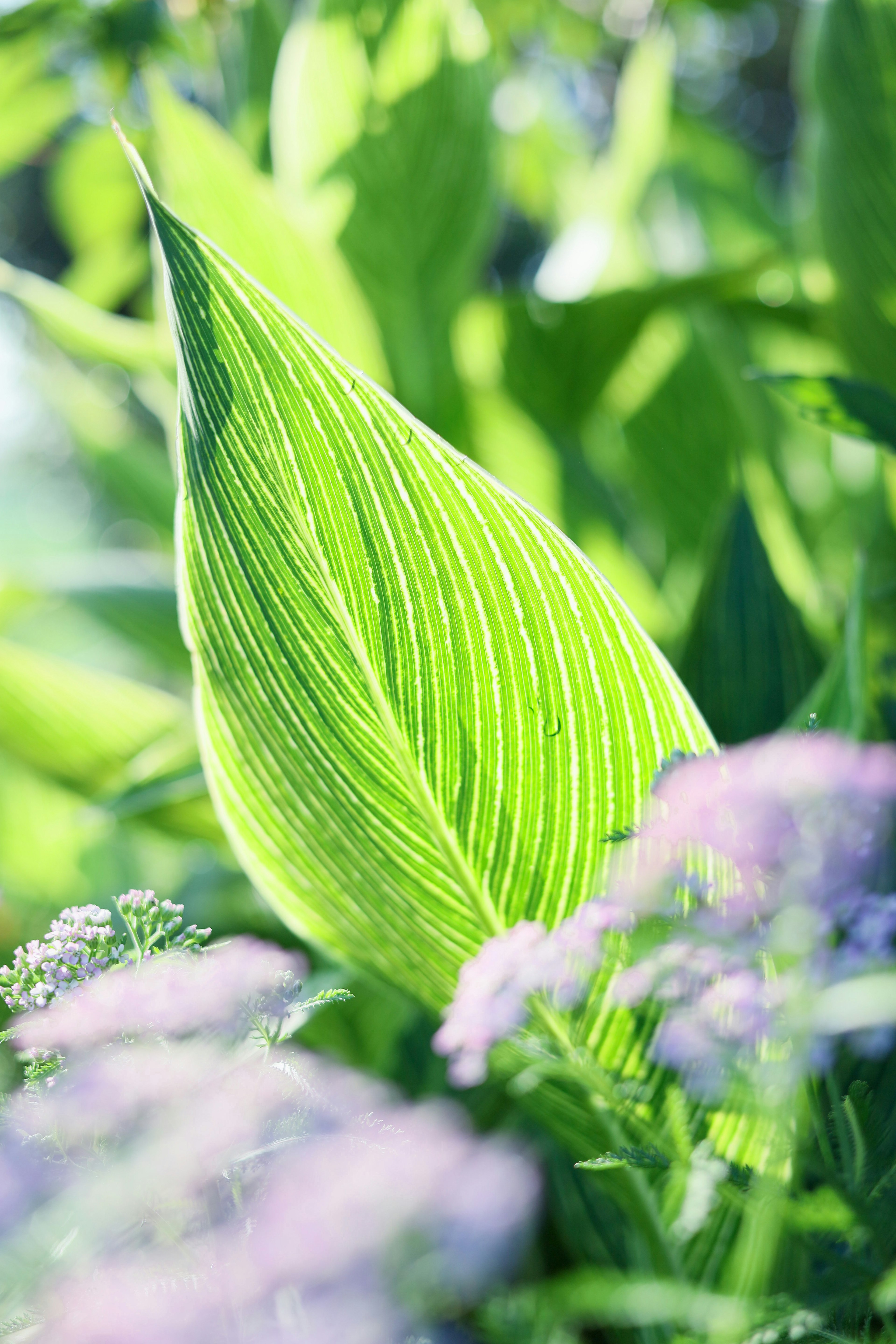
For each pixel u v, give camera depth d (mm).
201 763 1233
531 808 811
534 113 2375
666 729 789
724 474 1576
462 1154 718
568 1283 743
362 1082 775
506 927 837
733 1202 739
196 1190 709
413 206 1331
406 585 790
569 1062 764
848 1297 714
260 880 901
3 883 1559
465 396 1522
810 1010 688
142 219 1842
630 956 746
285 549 804
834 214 1119
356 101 1277
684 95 3551
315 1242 692
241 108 1508
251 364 777
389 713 812
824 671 1062
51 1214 698
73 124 1642
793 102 4234
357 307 1291
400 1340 721
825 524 1844
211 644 838
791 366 1917
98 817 1296
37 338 2688
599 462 1854
